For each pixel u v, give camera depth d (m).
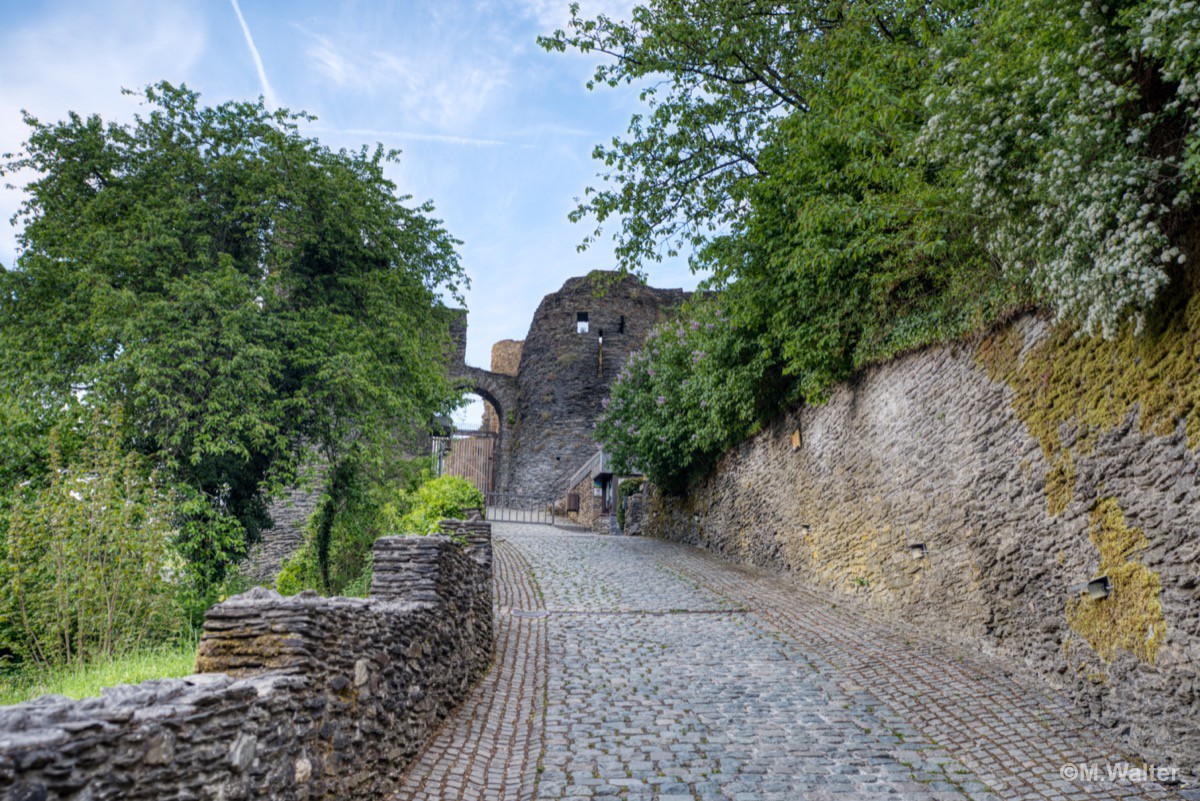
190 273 14.24
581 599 13.06
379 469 17.62
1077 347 6.84
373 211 17.28
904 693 7.58
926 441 9.83
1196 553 5.34
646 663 9.14
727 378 15.45
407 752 5.74
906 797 5.30
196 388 13.66
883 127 8.04
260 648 4.04
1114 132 5.30
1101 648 6.46
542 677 8.59
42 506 8.44
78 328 13.52
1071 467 6.95
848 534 12.22
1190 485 5.41
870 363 11.42
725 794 5.41
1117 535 6.28
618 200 14.20
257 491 16.08
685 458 20.61
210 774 3.12
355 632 4.82
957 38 6.91
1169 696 5.62
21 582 8.28
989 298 8.21
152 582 8.98
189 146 15.93
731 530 18.27
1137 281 5.38
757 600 12.88
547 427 41.00
